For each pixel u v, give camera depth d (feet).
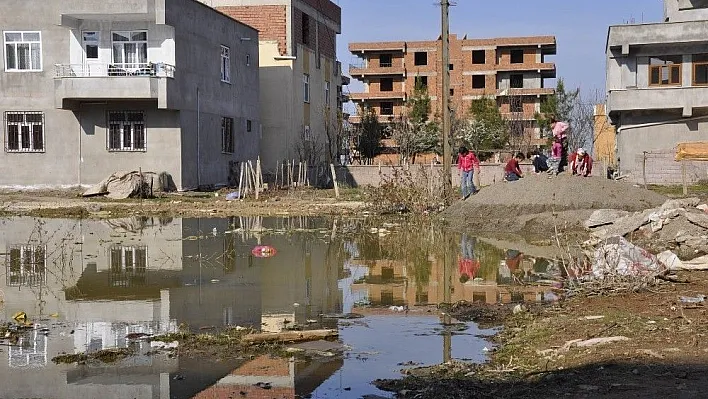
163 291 41.68
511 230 73.87
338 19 197.16
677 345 26.30
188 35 124.67
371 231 74.54
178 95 120.47
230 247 61.16
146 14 117.39
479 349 29.09
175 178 121.19
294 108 164.04
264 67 161.38
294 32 162.91
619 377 22.95
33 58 121.49
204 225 79.92
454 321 33.96
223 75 139.44
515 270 48.85
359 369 26.58
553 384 23.17
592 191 75.61
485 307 36.91
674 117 148.77
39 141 121.70
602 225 66.64
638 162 145.38
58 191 119.65
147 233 71.41
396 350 29.09
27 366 27.04
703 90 143.64
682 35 144.56
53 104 120.67
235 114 143.95
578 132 222.07
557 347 27.71
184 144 122.93
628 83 150.82
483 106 244.83
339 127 191.83
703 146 122.62
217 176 135.85
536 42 275.18
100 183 114.73
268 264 51.98
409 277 46.55
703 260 44.52
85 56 122.11
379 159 203.72
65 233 70.54
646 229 57.93
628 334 28.27
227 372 26.35
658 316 31.22
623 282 38.91
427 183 95.61
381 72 287.89
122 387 24.73
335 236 70.08
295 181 148.87
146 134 120.78
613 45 148.36
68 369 26.68
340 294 40.88
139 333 31.83
